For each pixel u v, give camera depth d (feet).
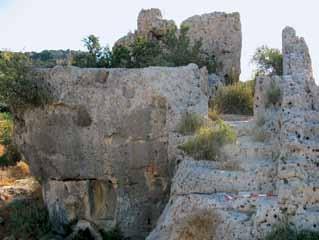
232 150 33.73
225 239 26.48
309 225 26.30
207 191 30.42
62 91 39.70
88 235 39.22
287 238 25.40
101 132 39.04
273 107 37.47
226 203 28.07
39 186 48.21
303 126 30.86
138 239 38.42
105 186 39.93
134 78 38.70
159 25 58.95
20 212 42.29
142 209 38.58
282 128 31.60
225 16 58.95
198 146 34.04
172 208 29.66
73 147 39.68
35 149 41.37
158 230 29.78
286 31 43.93
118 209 38.75
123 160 38.73
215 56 58.65
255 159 32.99
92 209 39.83
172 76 38.81
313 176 28.35
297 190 27.17
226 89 51.55
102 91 39.06
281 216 26.61
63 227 40.16
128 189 38.81
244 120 45.34
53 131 40.19
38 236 39.88
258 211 26.73
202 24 59.00
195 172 31.22
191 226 27.61
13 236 39.99
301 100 33.58
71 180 40.06
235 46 59.00
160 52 55.01
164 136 37.91
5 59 41.19
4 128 71.15
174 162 36.42
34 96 40.32
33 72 40.98
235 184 30.48
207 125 37.27
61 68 39.96
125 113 38.63
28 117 41.39
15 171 58.65
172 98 38.11
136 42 54.24
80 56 51.08
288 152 29.48
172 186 32.94
